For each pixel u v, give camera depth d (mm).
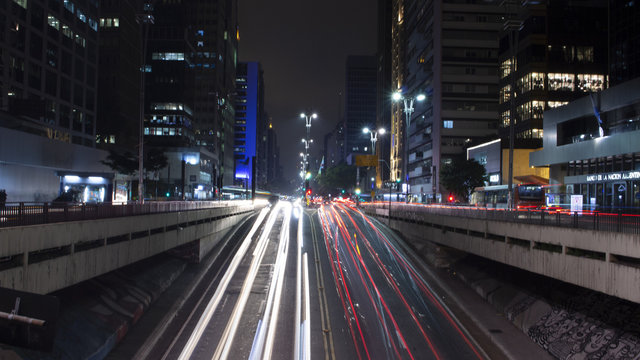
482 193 53656
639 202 38562
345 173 153500
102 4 99375
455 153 97625
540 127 73000
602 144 43750
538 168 68562
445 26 99000
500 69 85938
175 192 92125
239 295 24062
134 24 109000
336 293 24766
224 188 127688
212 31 151625
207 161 120188
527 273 22422
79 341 14508
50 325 3840
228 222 40406
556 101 73562
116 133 97812
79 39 71750
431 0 103875
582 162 47750
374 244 38562
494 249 21922
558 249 16891
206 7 152125
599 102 44812
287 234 42688
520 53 77875
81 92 72312
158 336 17875
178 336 18109
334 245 37750
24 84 57781
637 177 38844
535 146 70875
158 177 87438
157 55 122688
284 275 28172
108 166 64562
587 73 74312
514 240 20484
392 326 20109
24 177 47531
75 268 14828
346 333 19062
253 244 37312
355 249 36344
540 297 20203
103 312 17344
